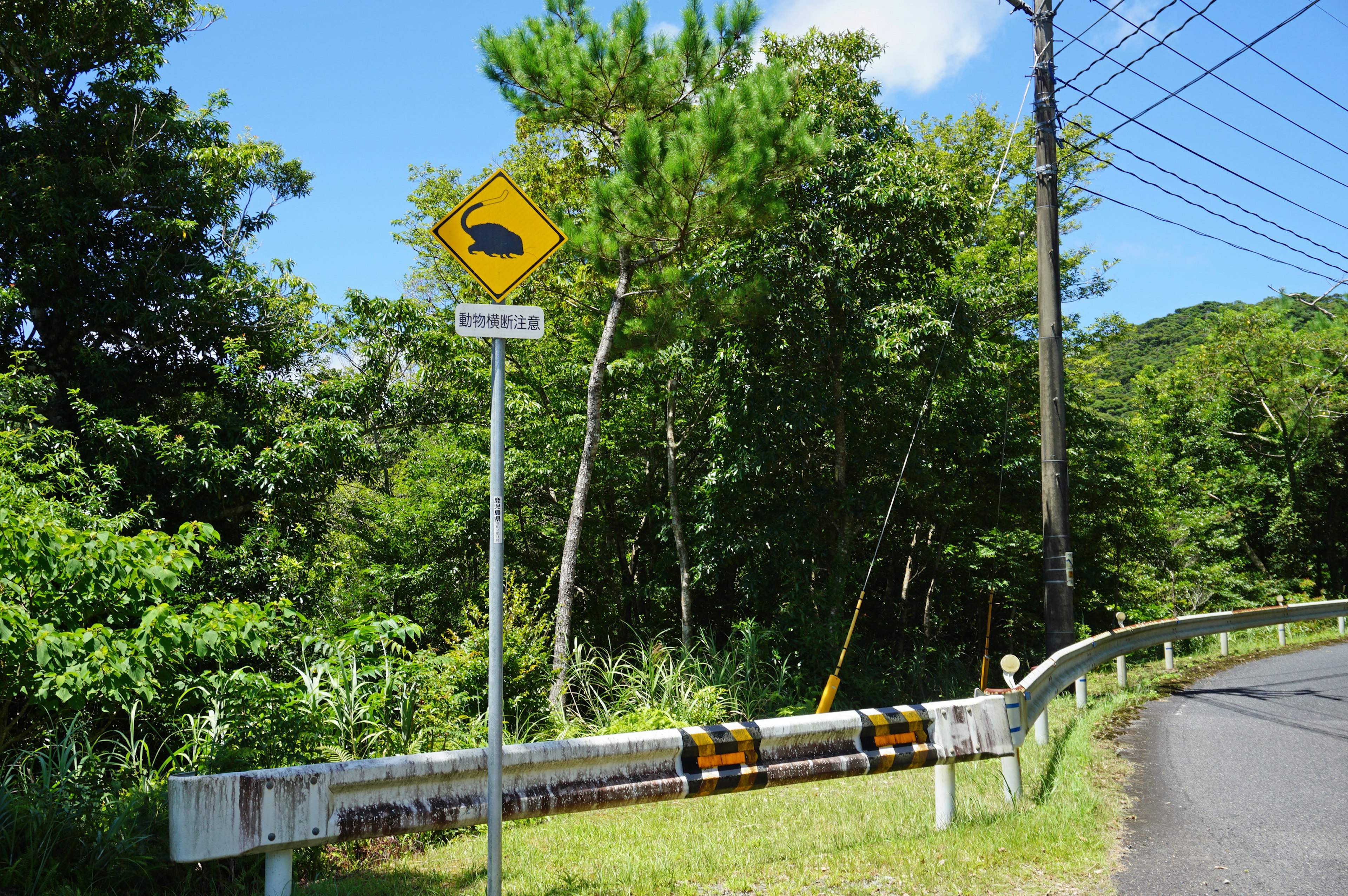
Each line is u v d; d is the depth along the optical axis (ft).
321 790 14.62
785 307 49.62
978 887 15.83
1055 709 37.40
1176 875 16.30
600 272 46.98
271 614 25.48
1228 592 93.20
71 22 61.98
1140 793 22.49
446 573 54.65
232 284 58.08
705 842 20.02
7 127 58.44
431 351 56.59
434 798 15.66
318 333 59.93
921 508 64.39
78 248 56.24
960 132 95.91
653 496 61.87
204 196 61.21
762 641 49.85
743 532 52.65
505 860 19.94
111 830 17.26
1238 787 22.76
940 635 75.15
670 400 56.24
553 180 62.23
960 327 52.85
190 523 24.67
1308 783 22.88
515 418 56.34
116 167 59.06
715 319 46.65
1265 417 125.90
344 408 55.11
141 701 25.57
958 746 20.42
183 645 22.50
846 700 50.60
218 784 13.82
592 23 41.47
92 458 50.19
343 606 53.31
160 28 66.03
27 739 23.71
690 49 42.06
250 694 24.17
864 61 57.31
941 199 50.21
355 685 27.53
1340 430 119.55
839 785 26.84
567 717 37.68
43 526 21.15
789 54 56.85
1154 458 113.29
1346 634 67.46
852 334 51.39
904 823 20.40
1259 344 119.85
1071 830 18.67
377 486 63.57
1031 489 67.82
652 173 39.45
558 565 58.23
